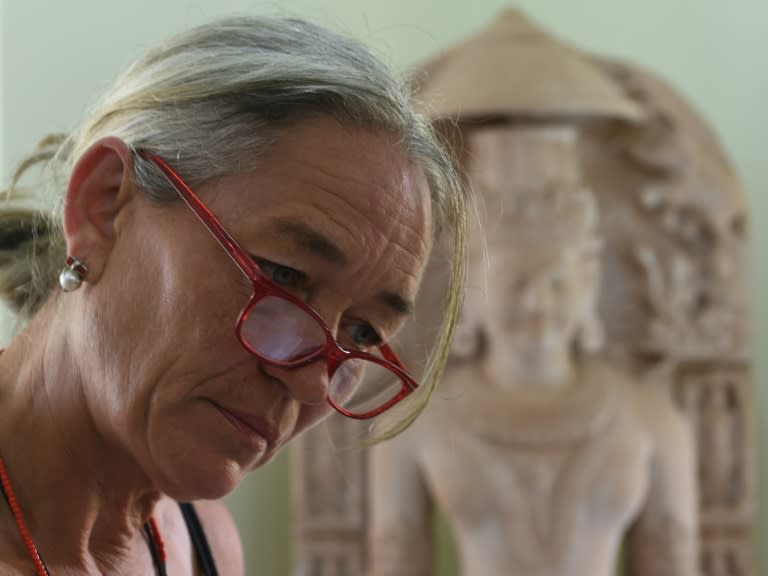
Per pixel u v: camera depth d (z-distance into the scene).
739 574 3.07
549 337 2.82
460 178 1.13
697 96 3.48
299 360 0.98
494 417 2.80
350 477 3.04
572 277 2.83
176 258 0.97
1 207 1.15
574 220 2.84
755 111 3.47
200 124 0.97
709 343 3.09
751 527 3.08
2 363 1.09
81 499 1.06
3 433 1.05
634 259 3.10
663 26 3.48
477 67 2.87
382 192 0.98
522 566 2.75
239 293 0.96
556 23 3.47
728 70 3.48
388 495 2.88
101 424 1.03
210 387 0.98
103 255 1.01
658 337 3.09
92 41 2.78
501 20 3.02
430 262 1.13
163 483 1.02
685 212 3.09
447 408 2.84
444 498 2.81
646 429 2.86
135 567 1.13
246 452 1.00
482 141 2.86
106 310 1.00
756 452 3.40
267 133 0.96
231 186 0.97
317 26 1.04
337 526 3.03
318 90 0.96
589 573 2.76
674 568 2.87
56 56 2.73
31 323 1.09
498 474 2.78
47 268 1.11
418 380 1.15
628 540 2.93
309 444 3.04
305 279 0.98
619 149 3.10
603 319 3.12
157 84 1.00
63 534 1.06
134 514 1.12
